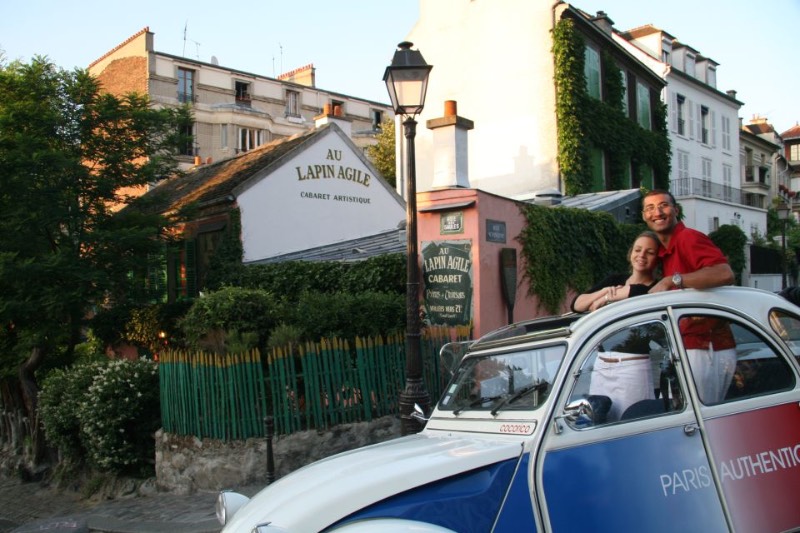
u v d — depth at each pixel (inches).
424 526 127.1
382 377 384.2
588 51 1008.2
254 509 149.1
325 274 519.2
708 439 152.7
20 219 489.4
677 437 149.7
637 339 155.4
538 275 474.3
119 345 722.8
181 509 335.0
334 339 372.5
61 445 450.0
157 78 1614.2
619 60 1094.4
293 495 144.9
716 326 164.7
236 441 352.2
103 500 398.9
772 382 167.6
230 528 147.6
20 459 516.1
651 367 154.0
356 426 369.7
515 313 454.0
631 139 1079.0
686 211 1263.5
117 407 402.9
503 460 137.7
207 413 362.3
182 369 376.5
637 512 140.8
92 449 417.4
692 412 153.0
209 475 355.9
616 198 732.7
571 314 181.8
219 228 677.9
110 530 324.2
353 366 381.1
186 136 583.5
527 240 467.8
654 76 1186.0
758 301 174.4
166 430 386.3
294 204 719.7
